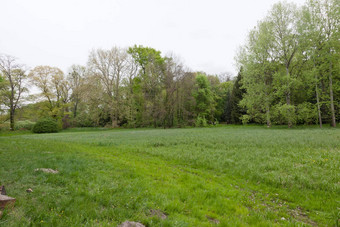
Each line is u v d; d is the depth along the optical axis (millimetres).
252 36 36438
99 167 8562
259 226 4430
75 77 54781
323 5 30219
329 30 30203
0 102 38781
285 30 32812
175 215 4566
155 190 6094
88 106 46062
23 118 45531
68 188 5723
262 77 35125
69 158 9859
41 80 45062
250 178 7914
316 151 11273
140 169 8742
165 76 43625
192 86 46312
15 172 6824
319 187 6660
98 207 4629
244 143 15547
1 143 15281
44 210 4242
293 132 23266
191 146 15547
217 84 67312
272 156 10969
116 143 17969
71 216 4047
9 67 40156
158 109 42594
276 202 5895
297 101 39812
